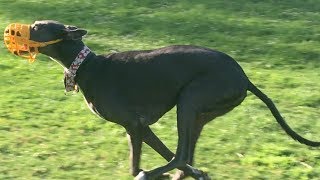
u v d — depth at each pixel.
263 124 9.24
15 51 7.03
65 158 7.96
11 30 6.96
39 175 7.48
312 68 11.84
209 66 6.86
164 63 6.92
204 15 14.61
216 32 13.59
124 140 8.57
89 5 15.12
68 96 10.16
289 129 7.20
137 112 6.98
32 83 10.69
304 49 12.73
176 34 13.40
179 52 6.95
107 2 15.36
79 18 14.24
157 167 7.31
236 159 8.14
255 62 12.05
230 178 7.59
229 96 6.86
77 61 6.99
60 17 14.30
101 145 8.40
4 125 8.94
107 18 14.28
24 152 8.09
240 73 6.96
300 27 14.05
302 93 10.52
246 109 9.76
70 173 7.55
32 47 6.97
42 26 6.97
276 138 8.80
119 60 7.00
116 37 13.17
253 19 14.53
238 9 15.17
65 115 9.42
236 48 12.73
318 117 9.63
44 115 9.40
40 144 8.36
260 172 7.80
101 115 7.09
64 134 8.73
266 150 8.38
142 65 6.94
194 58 6.89
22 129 8.84
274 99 10.27
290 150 8.39
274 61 12.10
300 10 15.32
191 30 13.64
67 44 7.00
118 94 6.94
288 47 12.83
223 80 6.82
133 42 12.89
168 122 9.23
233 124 9.21
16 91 10.31
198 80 6.84
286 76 11.32
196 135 7.11
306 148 8.52
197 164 7.95
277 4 15.68
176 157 6.87
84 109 9.65
